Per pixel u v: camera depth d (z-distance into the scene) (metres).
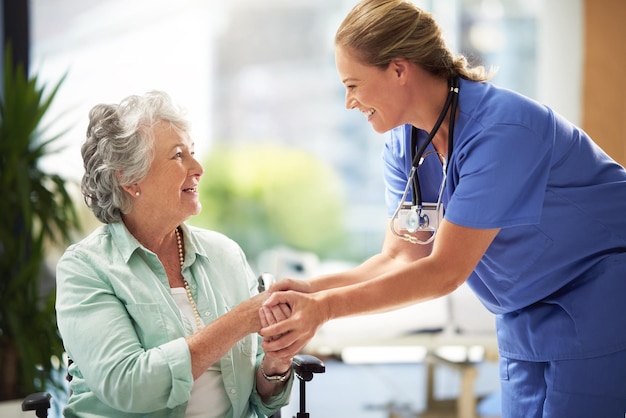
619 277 1.60
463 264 1.52
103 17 6.37
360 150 8.05
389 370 4.77
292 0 7.98
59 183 3.10
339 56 1.57
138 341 1.57
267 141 8.15
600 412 1.60
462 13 5.47
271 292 1.66
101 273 1.63
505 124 1.53
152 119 1.64
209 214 8.11
